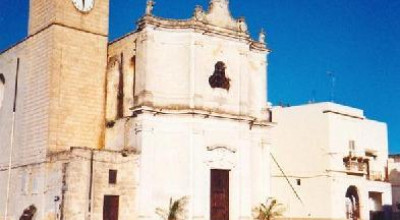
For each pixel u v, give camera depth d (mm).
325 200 54375
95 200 39625
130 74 46812
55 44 44844
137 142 42312
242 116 45219
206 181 43250
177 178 42406
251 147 46875
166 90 43438
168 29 43875
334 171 54656
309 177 55969
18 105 48406
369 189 58812
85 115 45875
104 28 47906
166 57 43812
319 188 55000
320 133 55781
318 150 55688
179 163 42594
